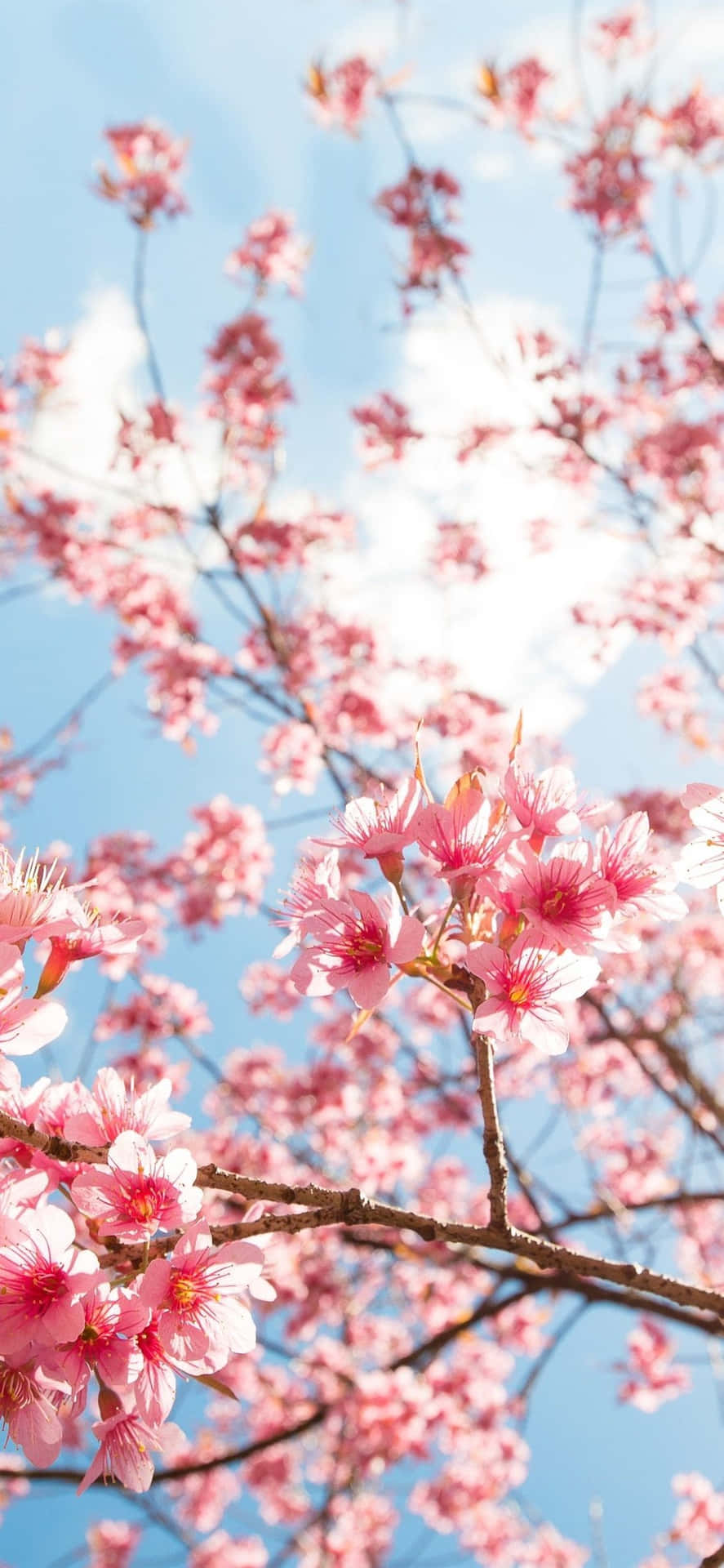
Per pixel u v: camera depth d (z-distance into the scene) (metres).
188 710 8.98
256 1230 1.93
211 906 9.03
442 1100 9.32
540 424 9.37
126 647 9.52
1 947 1.78
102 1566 9.55
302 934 2.19
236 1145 8.10
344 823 2.24
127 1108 1.98
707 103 9.22
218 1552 9.59
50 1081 2.03
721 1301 2.21
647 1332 9.25
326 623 9.33
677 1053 7.36
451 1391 8.14
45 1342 1.65
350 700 8.82
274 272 9.67
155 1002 8.63
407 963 2.11
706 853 2.21
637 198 9.80
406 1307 8.80
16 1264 1.71
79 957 2.05
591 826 2.22
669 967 9.50
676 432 9.30
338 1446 7.60
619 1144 9.97
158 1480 5.72
